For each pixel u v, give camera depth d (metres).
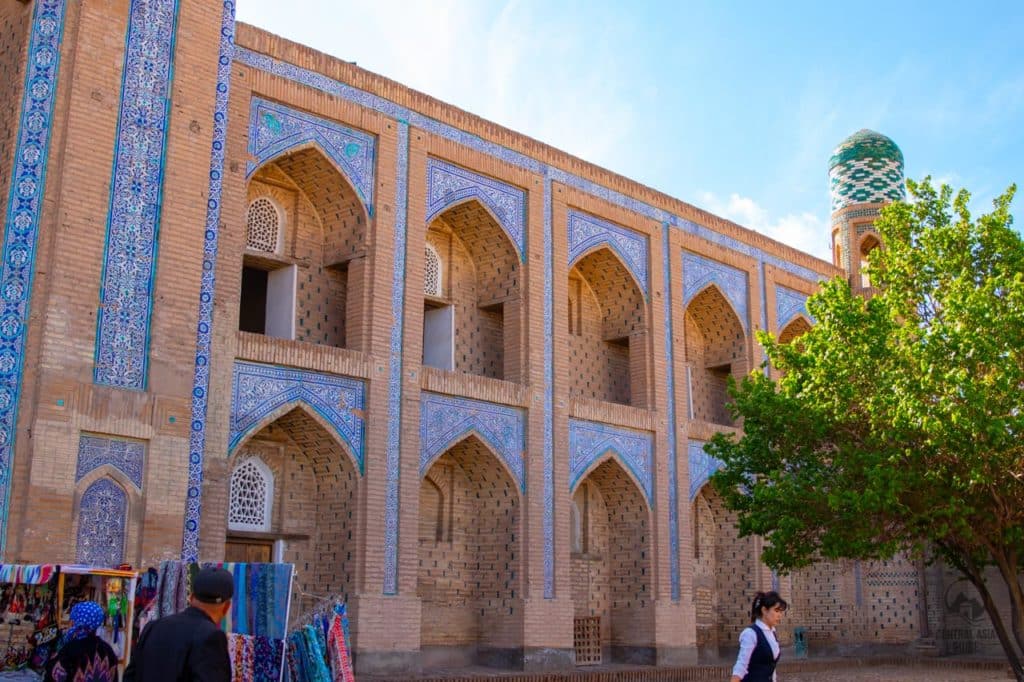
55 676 4.74
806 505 9.82
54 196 8.16
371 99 11.39
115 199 8.41
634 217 14.24
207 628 3.24
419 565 11.87
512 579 12.00
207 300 9.04
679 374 14.43
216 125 9.41
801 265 17.00
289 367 10.22
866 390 9.73
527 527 12.07
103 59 8.55
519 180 12.81
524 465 12.23
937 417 8.70
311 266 11.39
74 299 8.06
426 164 11.78
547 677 10.93
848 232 18.34
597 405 13.17
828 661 15.11
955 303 9.16
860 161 18.62
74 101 8.32
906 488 9.17
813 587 16.95
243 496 10.55
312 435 10.68
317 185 11.27
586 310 14.42
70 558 7.73
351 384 10.73
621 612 13.67
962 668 15.16
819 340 10.13
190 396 8.55
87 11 8.54
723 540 15.52
